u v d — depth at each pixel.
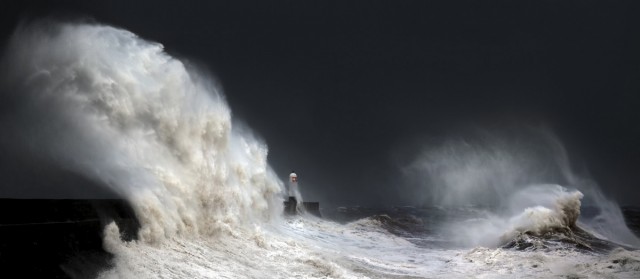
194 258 25.94
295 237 41.22
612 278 29.92
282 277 26.66
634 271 31.36
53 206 20.33
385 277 30.83
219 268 25.56
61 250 19.62
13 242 17.69
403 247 46.84
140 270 22.16
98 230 21.95
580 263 35.09
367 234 54.44
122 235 23.58
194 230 29.92
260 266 27.97
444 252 43.94
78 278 19.28
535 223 50.97
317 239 43.69
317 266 30.23
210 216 33.34
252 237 33.88
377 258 38.34
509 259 37.41
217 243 30.47
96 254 21.36
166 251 25.44
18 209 18.77
